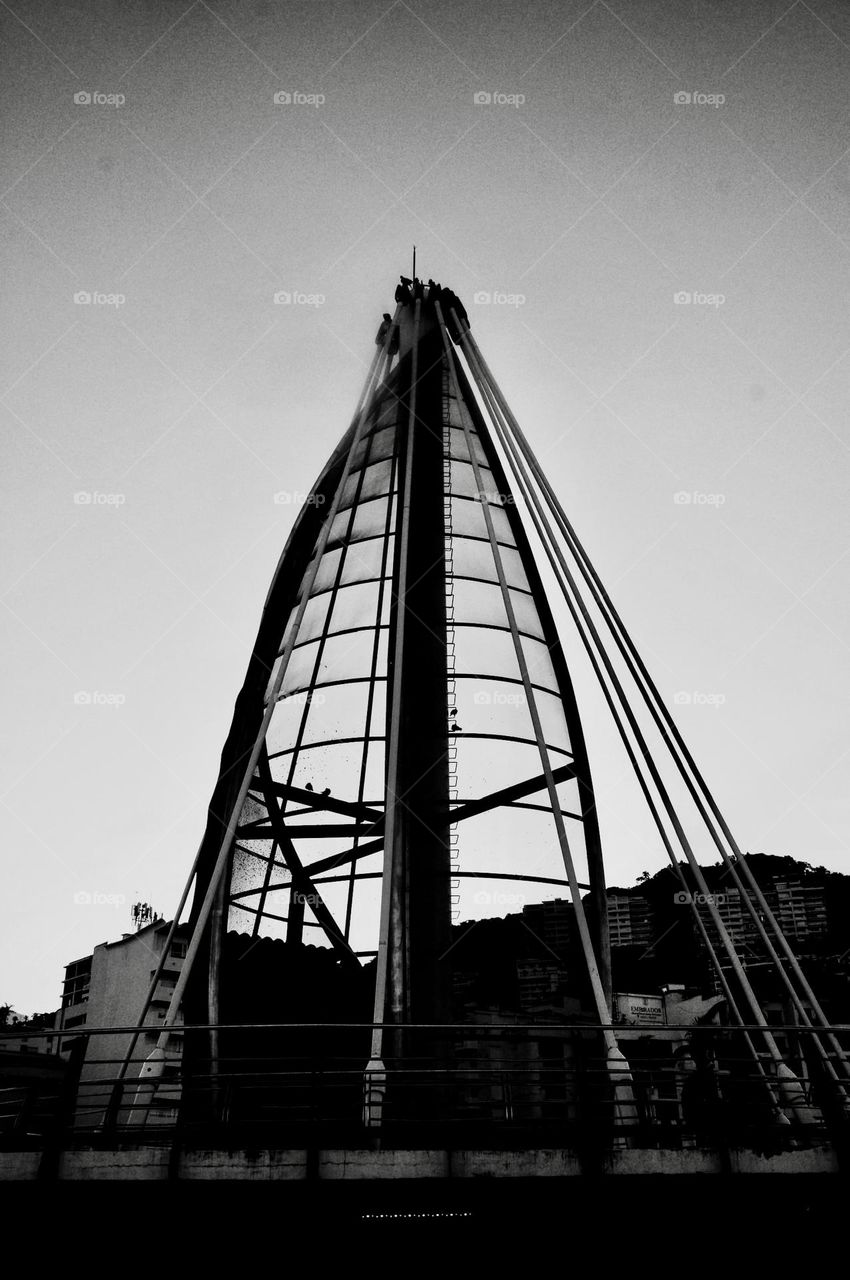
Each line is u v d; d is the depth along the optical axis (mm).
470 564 33281
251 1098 24625
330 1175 15734
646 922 73812
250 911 28812
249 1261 15352
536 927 27328
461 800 28609
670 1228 15867
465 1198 15836
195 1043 26000
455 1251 15633
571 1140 17047
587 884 29203
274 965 27250
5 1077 38094
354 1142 17609
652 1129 16625
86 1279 15148
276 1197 15586
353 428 36688
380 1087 21656
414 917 25453
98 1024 52875
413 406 34656
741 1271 15672
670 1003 44906
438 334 37875
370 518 34438
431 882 26094
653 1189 16016
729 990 26953
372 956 26938
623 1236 15781
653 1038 27469
